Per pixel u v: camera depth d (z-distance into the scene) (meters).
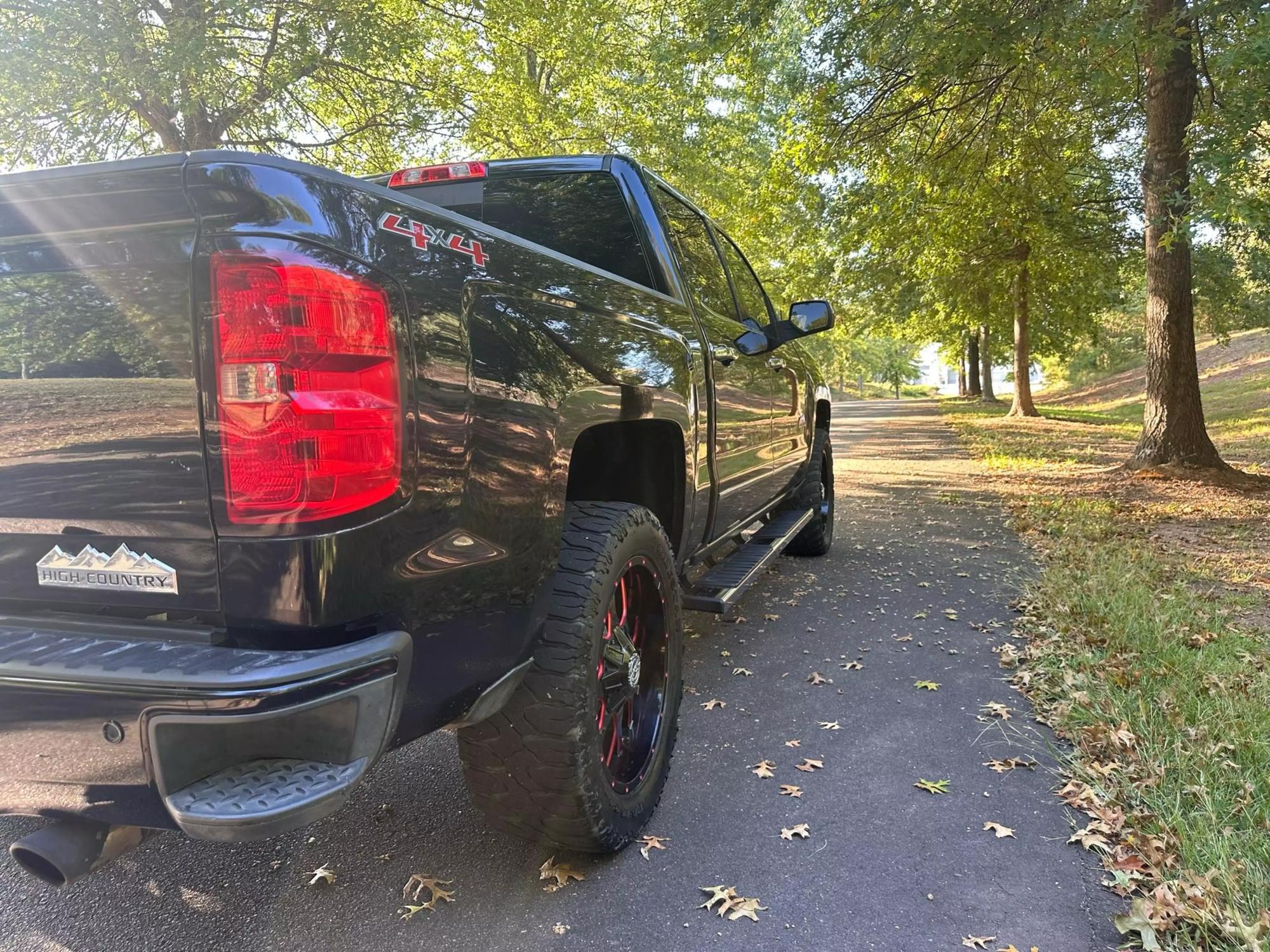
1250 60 6.11
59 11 7.48
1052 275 20.11
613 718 2.51
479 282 1.91
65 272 1.59
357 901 2.30
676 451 3.04
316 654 1.51
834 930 2.15
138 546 1.62
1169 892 2.19
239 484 1.51
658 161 15.72
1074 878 2.36
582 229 3.41
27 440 1.67
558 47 12.73
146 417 1.57
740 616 5.00
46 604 1.74
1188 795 2.67
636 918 2.21
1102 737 3.12
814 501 5.83
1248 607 4.82
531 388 2.04
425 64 11.88
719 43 9.55
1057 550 6.46
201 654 1.52
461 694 1.86
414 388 1.65
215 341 1.50
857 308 27.39
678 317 3.18
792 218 17.59
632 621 2.73
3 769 1.60
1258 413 19.97
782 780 2.97
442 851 2.54
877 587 5.65
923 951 2.06
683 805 2.80
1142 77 10.29
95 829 1.70
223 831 1.42
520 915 2.23
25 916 2.25
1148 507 8.38
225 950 2.11
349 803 2.85
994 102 10.98
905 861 2.45
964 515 8.52
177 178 1.46
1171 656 3.83
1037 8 7.48
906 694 3.75
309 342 1.49
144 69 7.76
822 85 9.84
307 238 1.50
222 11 8.45
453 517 1.75
